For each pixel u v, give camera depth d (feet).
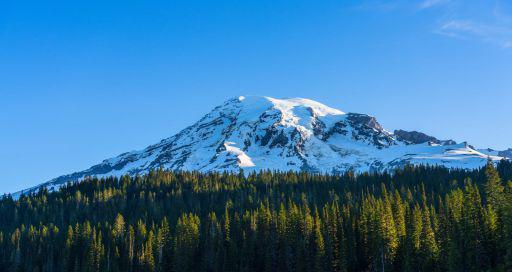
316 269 476.13
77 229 629.92
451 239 404.98
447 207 482.28
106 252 598.34
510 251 365.40
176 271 551.59
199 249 574.15
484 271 391.24
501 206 409.69
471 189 427.33
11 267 595.88
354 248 494.59
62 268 588.09
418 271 431.02
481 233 400.67
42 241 638.94
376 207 486.38
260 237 543.39
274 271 515.91
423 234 438.81
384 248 456.45
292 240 510.99
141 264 573.33
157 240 581.53
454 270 393.91
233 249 539.70
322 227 508.12
